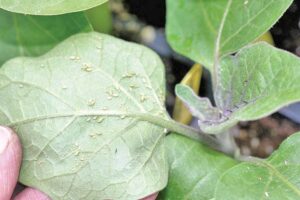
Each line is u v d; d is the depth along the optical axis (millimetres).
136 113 290
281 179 277
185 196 299
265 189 272
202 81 367
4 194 290
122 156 287
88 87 288
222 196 271
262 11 294
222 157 302
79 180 286
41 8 271
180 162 302
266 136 363
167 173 290
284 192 271
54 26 309
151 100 293
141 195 285
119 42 292
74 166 285
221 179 276
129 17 389
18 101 288
